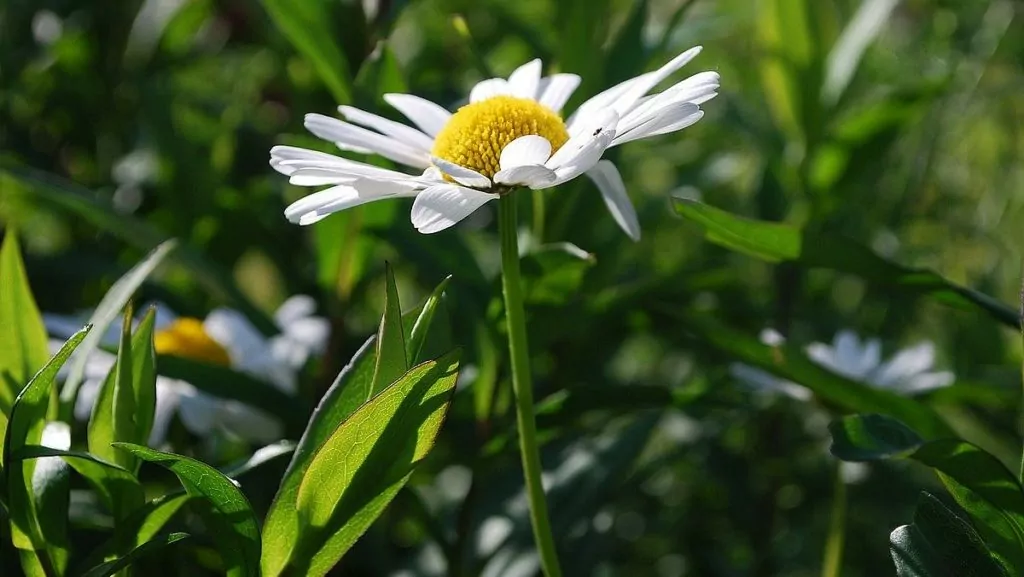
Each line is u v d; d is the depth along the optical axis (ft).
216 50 2.19
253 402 1.46
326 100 1.77
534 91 1.36
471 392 1.52
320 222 1.55
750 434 1.83
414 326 1.22
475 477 1.46
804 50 1.67
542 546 1.26
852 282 2.11
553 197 1.46
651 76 1.27
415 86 1.76
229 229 1.78
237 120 1.96
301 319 1.63
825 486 1.78
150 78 1.90
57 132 1.95
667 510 1.77
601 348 1.71
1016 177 2.11
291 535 1.21
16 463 1.24
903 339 2.06
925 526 1.21
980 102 2.12
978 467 1.21
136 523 1.26
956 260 2.11
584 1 1.45
